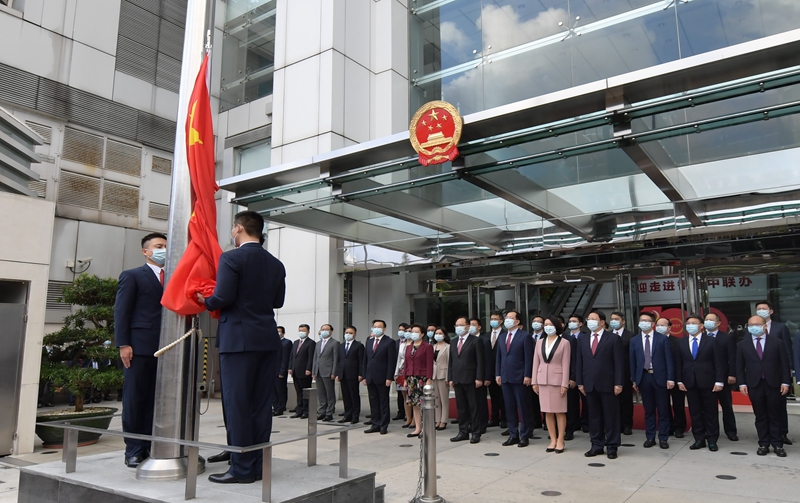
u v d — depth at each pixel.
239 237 4.19
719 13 9.97
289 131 14.01
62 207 13.71
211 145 4.79
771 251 9.41
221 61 17.12
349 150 7.70
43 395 12.59
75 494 3.91
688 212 9.26
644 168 7.34
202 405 12.65
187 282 4.26
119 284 4.93
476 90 13.10
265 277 4.02
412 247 12.11
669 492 5.11
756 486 5.27
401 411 10.55
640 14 10.81
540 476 5.79
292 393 12.09
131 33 15.63
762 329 6.76
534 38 12.27
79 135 14.24
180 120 4.76
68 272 13.62
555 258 10.87
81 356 9.12
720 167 9.04
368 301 14.03
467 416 8.01
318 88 13.59
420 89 14.29
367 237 12.39
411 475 5.91
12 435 7.03
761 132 8.76
